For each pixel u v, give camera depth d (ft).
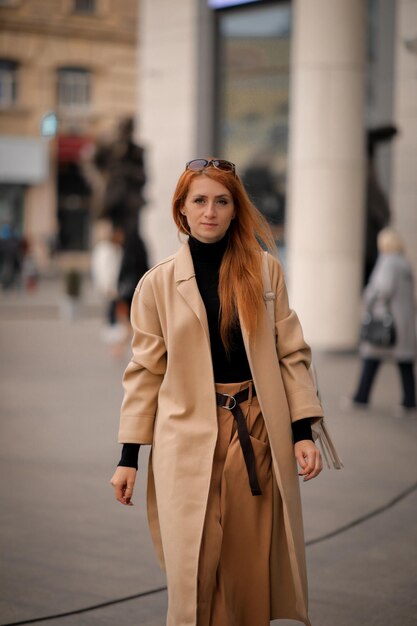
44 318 73.67
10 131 122.11
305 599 11.33
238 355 11.28
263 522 11.35
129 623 14.56
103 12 123.95
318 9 46.11
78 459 25.90
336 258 46.93
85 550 18.12
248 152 55.11
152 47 60.49
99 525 19.76
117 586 16.17
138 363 11.49
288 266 51.29
